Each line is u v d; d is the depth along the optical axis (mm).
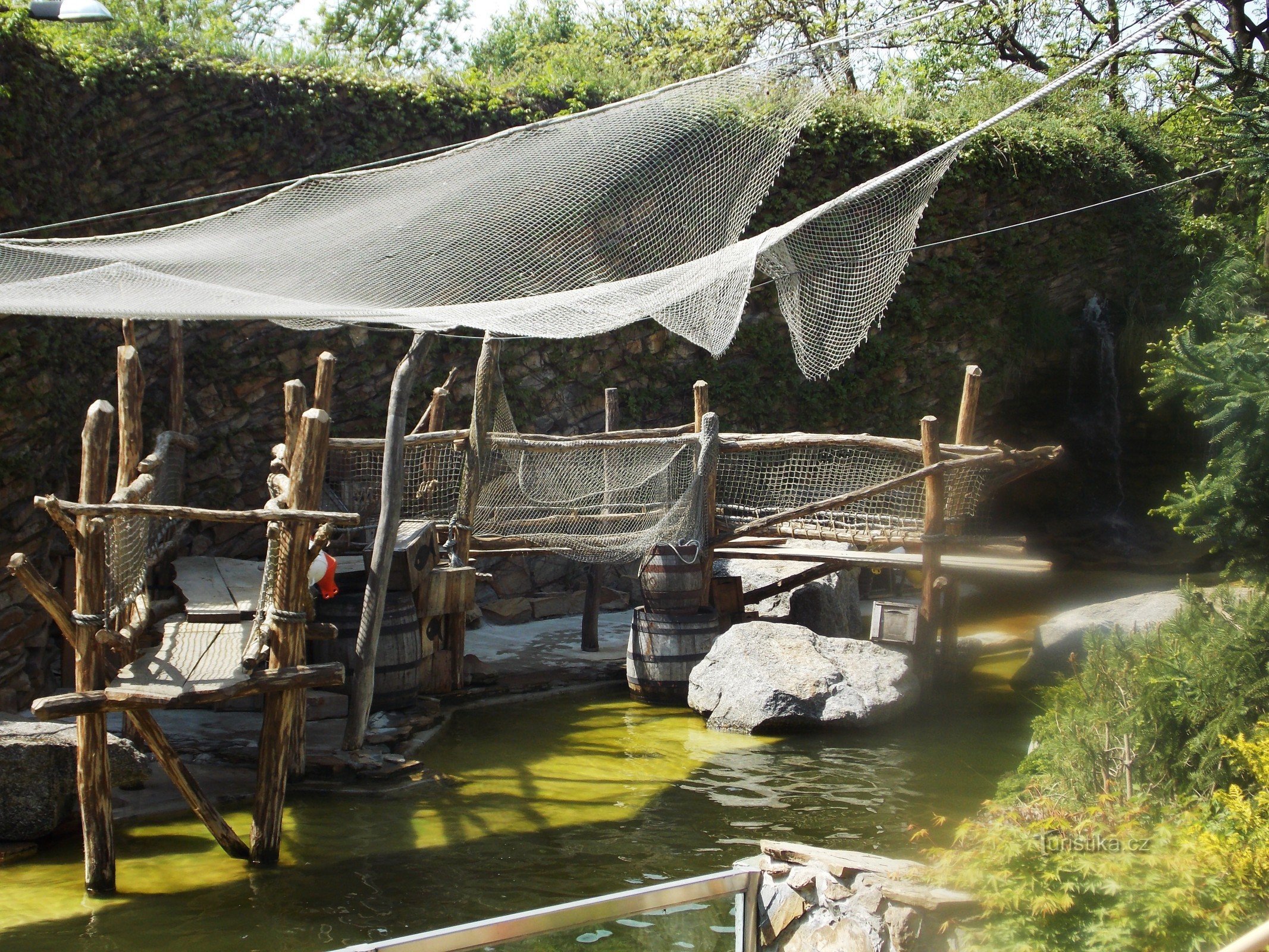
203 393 11922
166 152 11484
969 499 11172
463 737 9273
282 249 7984
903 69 22688
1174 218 18844
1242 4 20328
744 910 4023
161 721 8891
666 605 10555
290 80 12109
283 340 12273
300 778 7820
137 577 6941
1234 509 9195
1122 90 23547
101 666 5926
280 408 12477
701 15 24047
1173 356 10250
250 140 11852
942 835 6914
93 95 10781
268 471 12461
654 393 14688
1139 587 16469
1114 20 21922
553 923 3631
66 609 5836
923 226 16125
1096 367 18922
